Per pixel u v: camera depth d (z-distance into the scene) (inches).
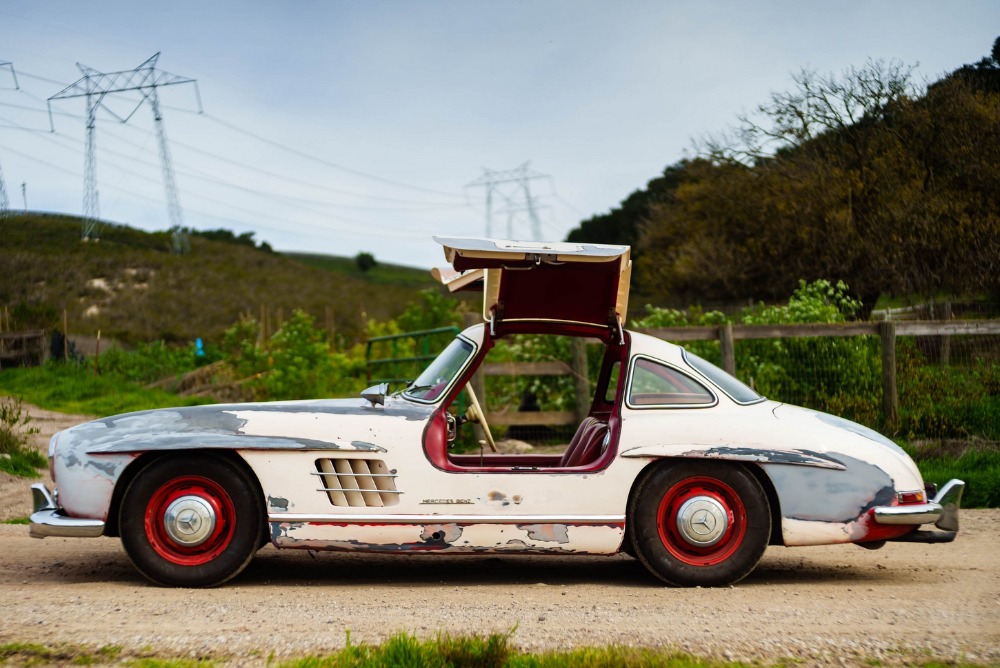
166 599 173.0
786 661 133.1
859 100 924.0
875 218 879.1
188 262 2460.6
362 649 129.3
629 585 198.5
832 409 424.8
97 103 2340.1
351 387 673.6
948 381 424.2
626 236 2121.1
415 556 237.5
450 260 195.6
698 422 197.3
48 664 127.1
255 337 899.4
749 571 193.6
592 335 225.0
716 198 1061.1
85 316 1867.6
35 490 194.4
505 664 125.1
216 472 186.5
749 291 1034.7
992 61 932.0
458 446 398.3
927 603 177.3
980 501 318.7
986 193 816.3
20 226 2464.3
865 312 884.0
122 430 191.2
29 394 789.2
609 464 193.8
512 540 189.9
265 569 213.8
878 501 193.8
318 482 188.4
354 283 2664.9
